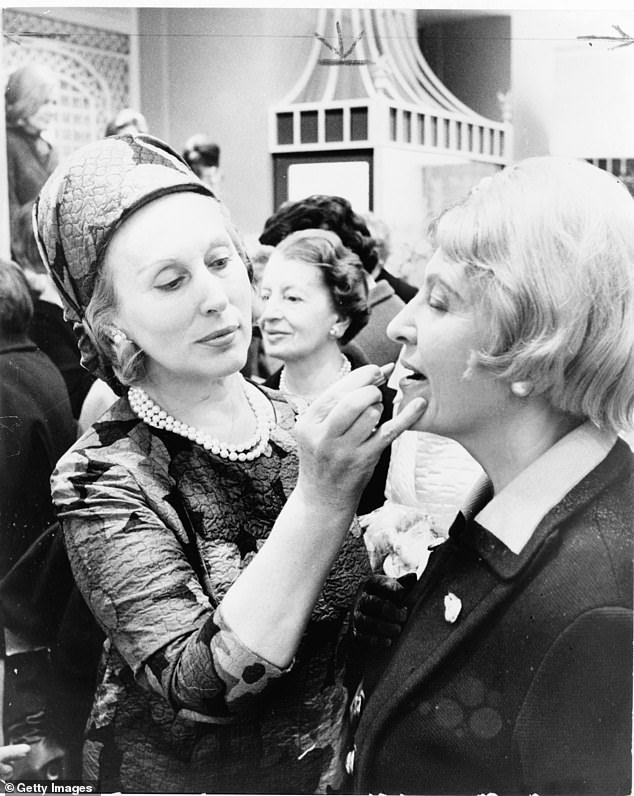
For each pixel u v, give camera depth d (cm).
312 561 57
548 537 56
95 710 69
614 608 57
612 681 58
